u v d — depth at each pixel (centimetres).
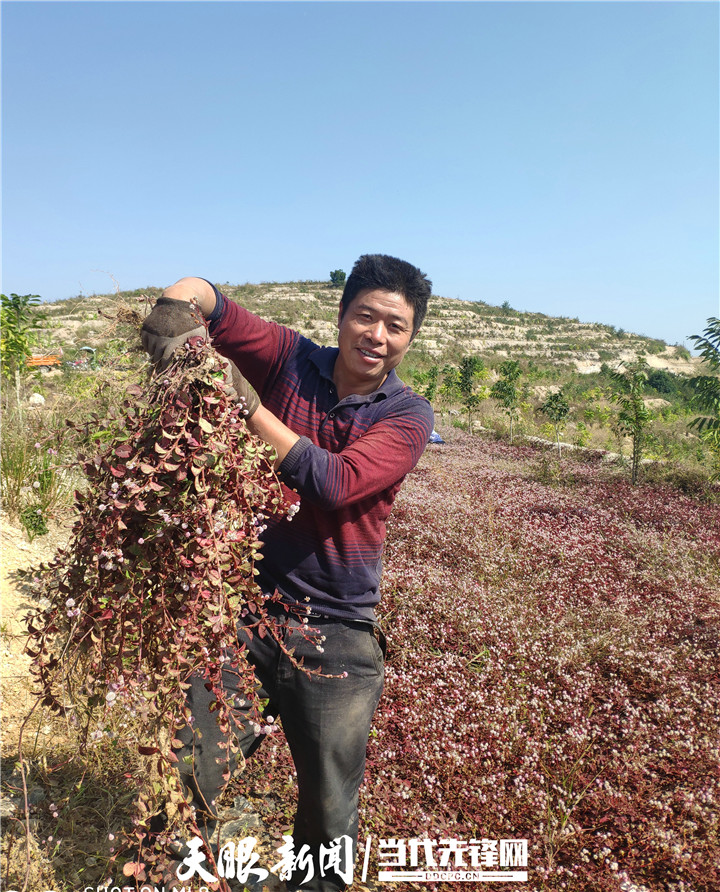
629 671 402
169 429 139
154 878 166
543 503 845
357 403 188
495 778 291
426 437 186
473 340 6003
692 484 1040
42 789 257
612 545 673
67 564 152
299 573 187
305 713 188
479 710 338
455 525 683
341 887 199
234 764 187
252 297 6500
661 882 249
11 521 498
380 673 203
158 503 140
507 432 1659
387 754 303
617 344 6397
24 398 603
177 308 148
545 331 6775
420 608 470
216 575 141
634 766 304
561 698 368
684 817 279
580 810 280
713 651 438
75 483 524
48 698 158
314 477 161
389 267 181
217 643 148
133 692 149
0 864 219
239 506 151
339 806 192
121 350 155
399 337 184
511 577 545
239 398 154
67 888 214
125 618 146
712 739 332
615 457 1296
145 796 167
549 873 245
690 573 589
